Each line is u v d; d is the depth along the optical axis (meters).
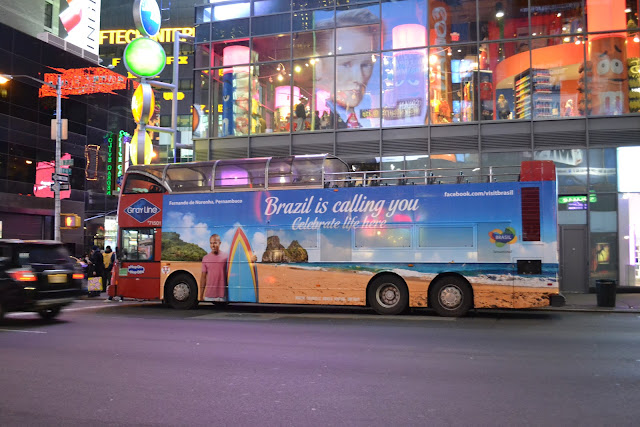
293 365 8.03
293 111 23.55
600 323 12.81
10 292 12.88
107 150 52.75
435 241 14.38
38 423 5.38
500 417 5.40
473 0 21.78
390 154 22.16
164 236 16.95
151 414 5.65
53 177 25.86
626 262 19.97
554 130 20.73
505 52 21.38
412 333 11.19
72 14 51.59
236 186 16.34
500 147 21.12
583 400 5.98
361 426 5.18
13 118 41.47
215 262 16.28
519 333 11.09
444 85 21.80
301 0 23.77
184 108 89.50
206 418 5.49
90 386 6.84
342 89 22.98
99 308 17.33
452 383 6.82
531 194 13.84
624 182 20.16
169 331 11.77
